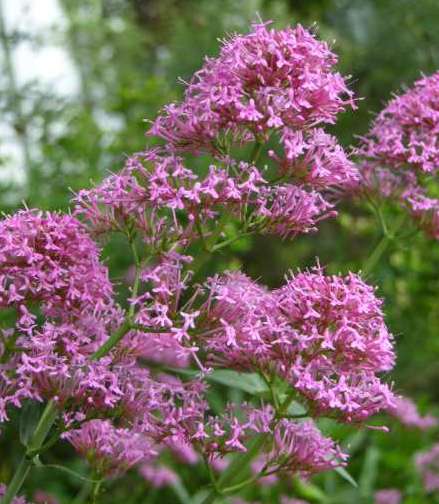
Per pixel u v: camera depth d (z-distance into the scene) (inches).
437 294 31.8
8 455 22.1
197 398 14.0
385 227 17.7
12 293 12.9
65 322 13.4
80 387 13.1
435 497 23.5
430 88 17.0
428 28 34.3
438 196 21.9
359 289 13.4
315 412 13.5
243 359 13.9
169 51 42.8
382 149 17.1
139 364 17.0
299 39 13.2
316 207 13.4
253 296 13.4
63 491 24.0
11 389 13.4
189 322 12.8
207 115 12.9
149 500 22.9
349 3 39.2
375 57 35.2
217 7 40.5
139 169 13.4
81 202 14.1
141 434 14.1
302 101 12.9
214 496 14.0
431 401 32.0
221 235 13.5
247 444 14.6
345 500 22.9
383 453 24.0
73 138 29.2
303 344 13.0
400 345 31.7
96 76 43.4
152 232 13.3
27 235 13.0
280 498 23.0
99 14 49.4
